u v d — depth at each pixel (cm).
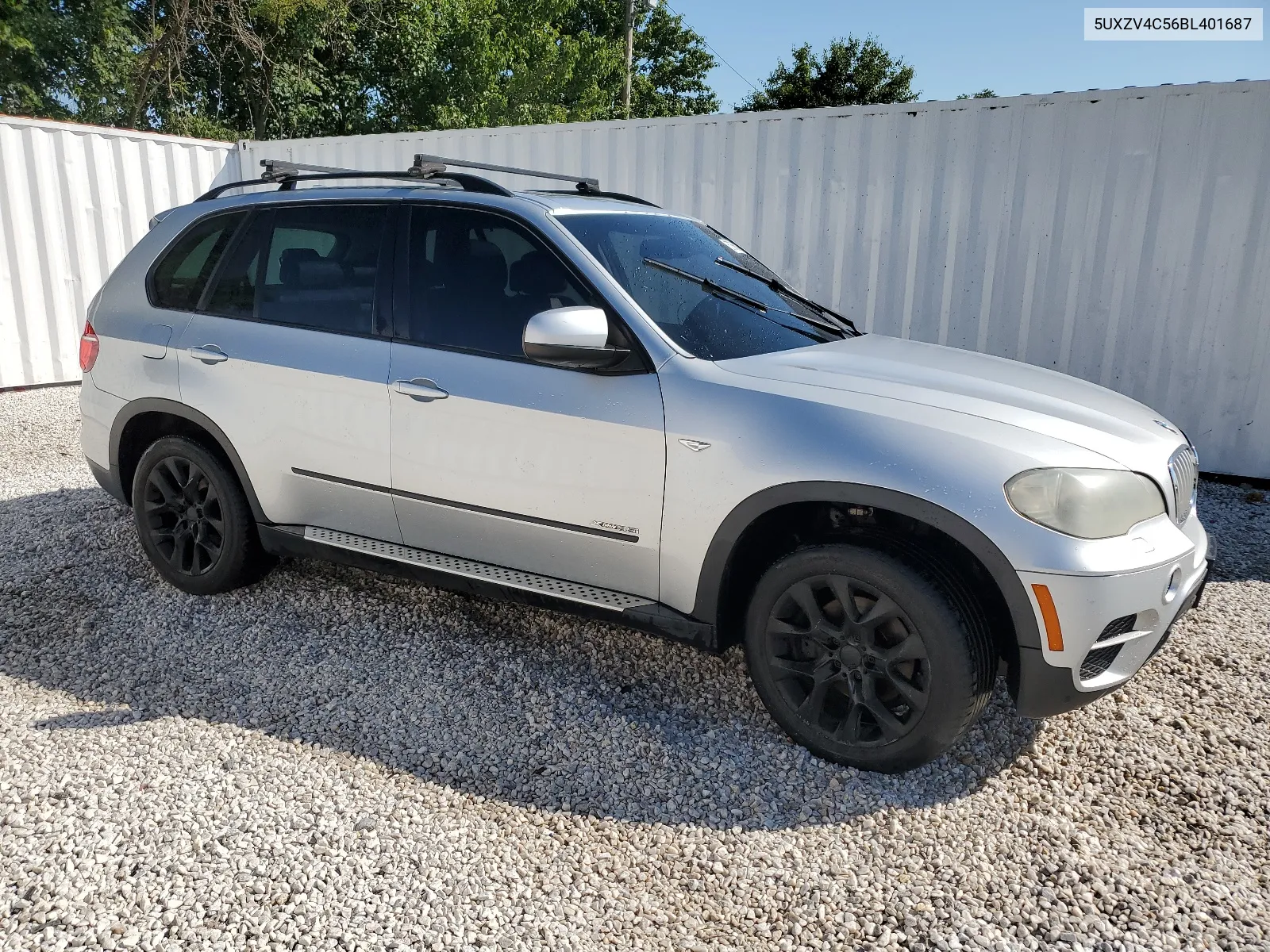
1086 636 261
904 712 287
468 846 259
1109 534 265
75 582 439
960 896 243
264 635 386
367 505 364
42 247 892
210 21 2177
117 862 248
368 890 241
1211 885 248
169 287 412
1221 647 392
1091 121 668
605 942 227
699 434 294
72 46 2128
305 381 364
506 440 325
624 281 327
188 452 400
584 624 399
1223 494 654
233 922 228
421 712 330
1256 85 618
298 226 384
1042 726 327
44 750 300
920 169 726
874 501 273
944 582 271
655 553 308
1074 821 276
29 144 869
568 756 305
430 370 338
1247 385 664
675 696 344
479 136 918
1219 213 646
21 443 716
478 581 340
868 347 355
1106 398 331
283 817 269
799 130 762
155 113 2358
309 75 2514
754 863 256
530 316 328
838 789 288
